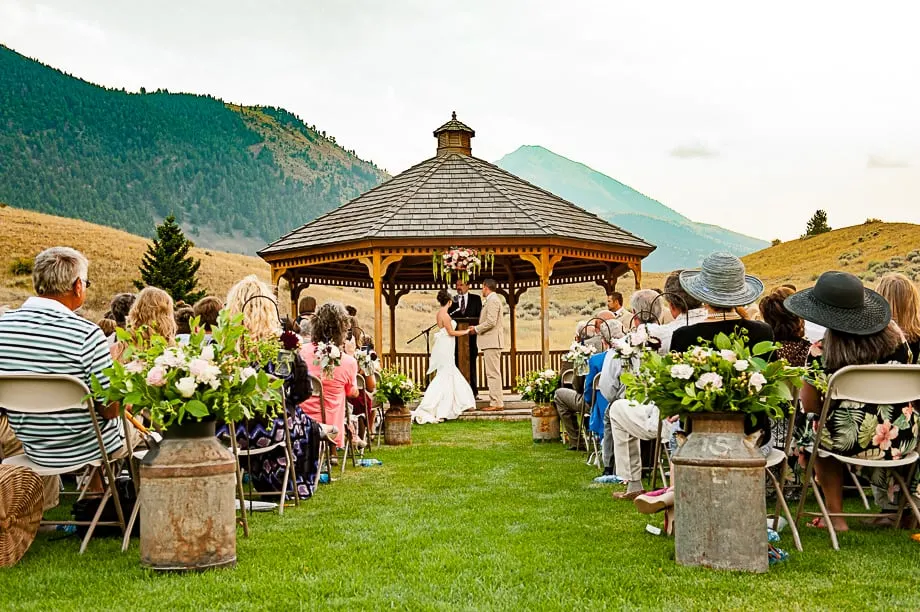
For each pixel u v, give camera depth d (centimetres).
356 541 539
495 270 2059
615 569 462
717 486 459
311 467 716
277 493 658
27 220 6181
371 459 948
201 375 464
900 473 545
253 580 445
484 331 1529
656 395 483
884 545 514
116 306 820
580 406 990
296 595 418
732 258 546
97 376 493
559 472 853
